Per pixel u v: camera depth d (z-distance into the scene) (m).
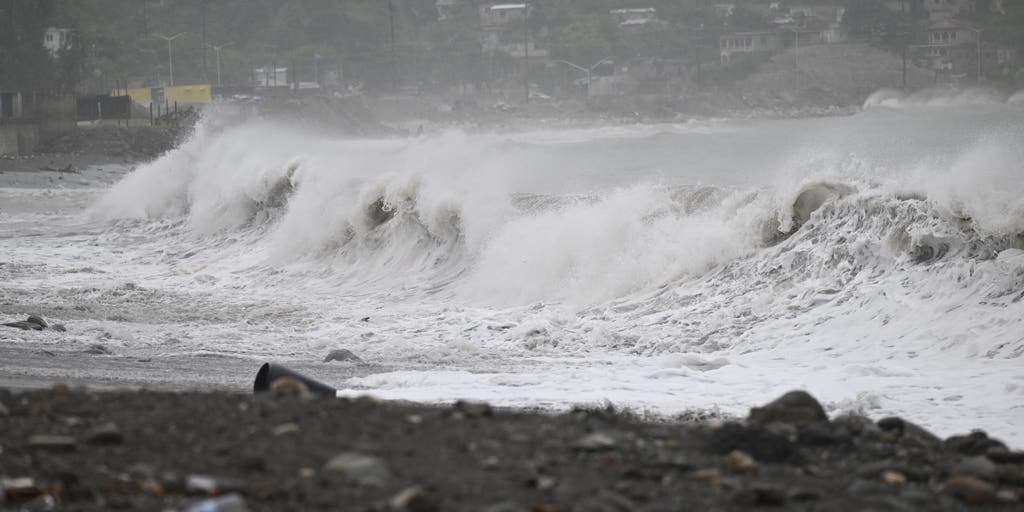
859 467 24.56
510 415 27.80
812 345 58.94
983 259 61.81
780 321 63.53
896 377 49.28
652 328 67.12
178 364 53.72
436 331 70.94
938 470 24.64
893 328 58.41
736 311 67.19
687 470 23.23
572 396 44.84
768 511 20.91
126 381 47.03
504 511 19.34
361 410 26.59
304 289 97.88
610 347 64.19
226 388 44.88
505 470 22.38
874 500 21.67
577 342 65.50
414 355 60.38
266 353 60.50
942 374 49.28
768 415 29.00
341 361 57.53
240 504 19.30
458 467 22.50
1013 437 36.50
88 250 129.38
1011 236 61.09
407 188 103.69
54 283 98.69
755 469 23.77
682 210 82.56
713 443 25.08
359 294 93.00
